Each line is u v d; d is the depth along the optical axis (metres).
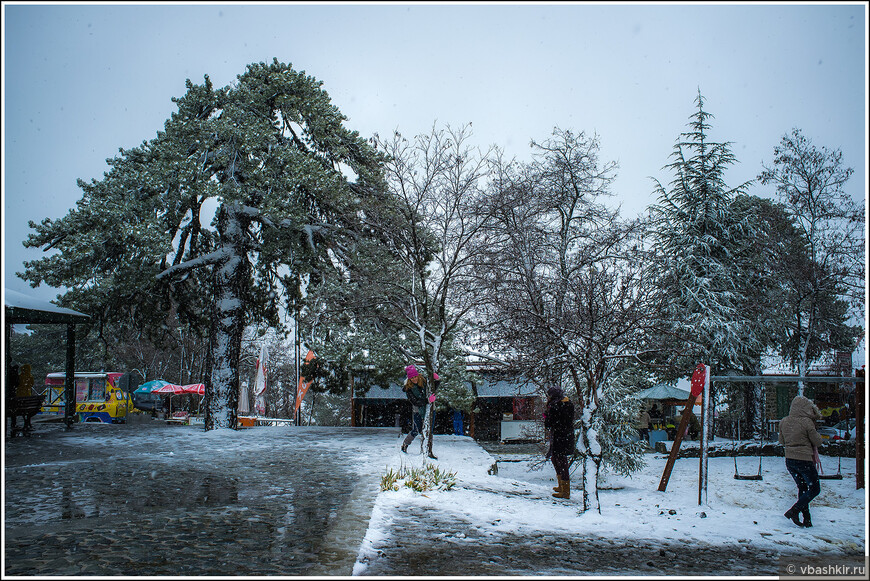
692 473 14.65
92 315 21.41
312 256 21.58
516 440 27.16
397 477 9.62
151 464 11.84
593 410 8.74
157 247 19.02
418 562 5.36
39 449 14.13
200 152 20.98
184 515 7.37
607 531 7.36
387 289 15.46
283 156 20.22
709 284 24.70
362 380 21.45
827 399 28.48
